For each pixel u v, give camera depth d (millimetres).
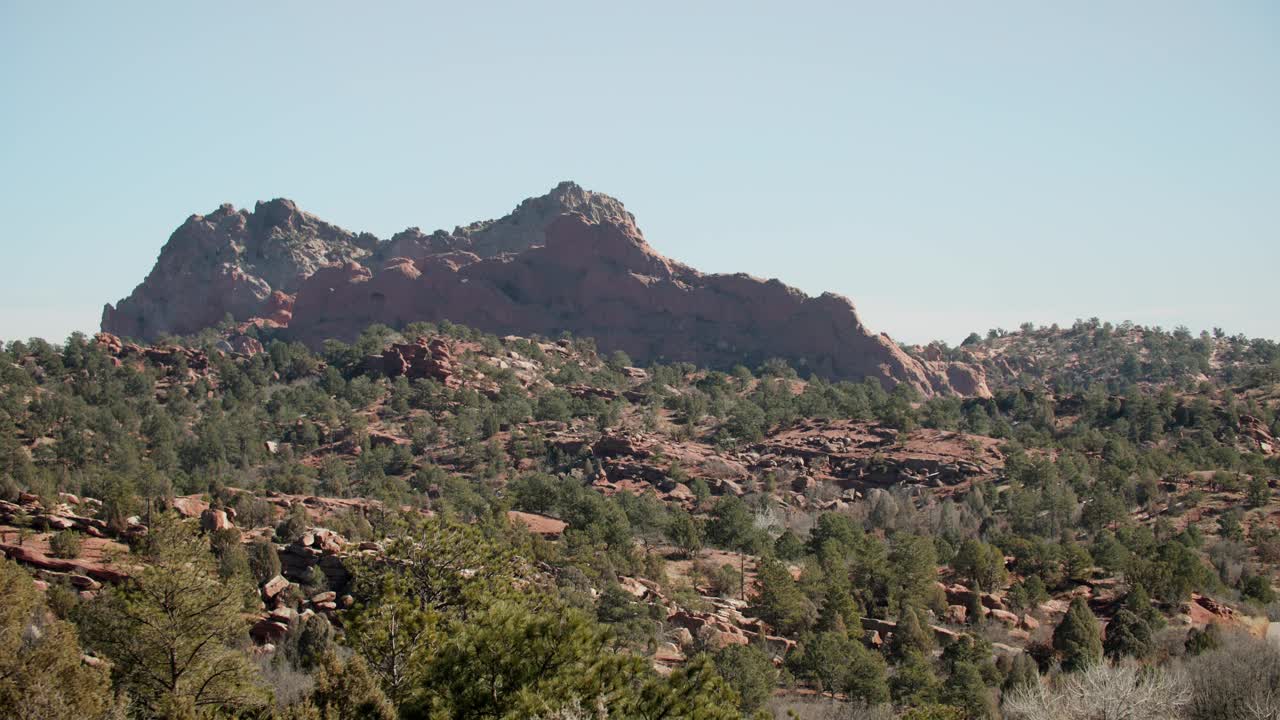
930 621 89750
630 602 76938
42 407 165875
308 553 71812
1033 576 98438
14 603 43500
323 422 195875
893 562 101312
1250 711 53594
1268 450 177500
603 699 30453
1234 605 93188
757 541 112688
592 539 100812
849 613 85438
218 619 43656
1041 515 132875
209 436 165750
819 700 69500
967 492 150875
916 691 69438
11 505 74000
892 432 189375
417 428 190625
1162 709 52750
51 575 63344
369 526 87062
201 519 77062
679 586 93250
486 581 44375
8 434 147625
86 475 133625
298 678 52281
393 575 42875
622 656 33000
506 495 139000
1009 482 155750
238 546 70688
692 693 32469
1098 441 177375
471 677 32812
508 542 79062
